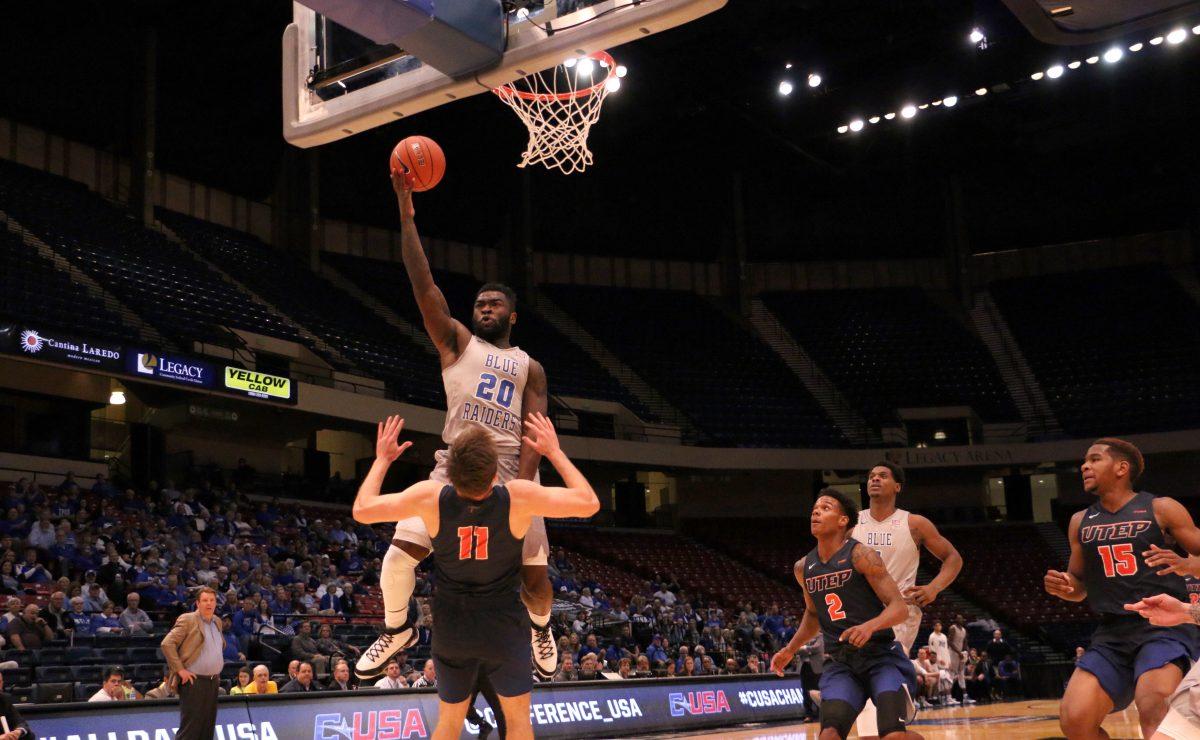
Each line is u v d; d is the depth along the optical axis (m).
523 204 30.58
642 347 30.42
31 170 22.50
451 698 4.03
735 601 24.61
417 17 5.25
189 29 23.23
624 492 28.72
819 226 33.53
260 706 8.31
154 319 19.59
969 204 33.28
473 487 3.79
